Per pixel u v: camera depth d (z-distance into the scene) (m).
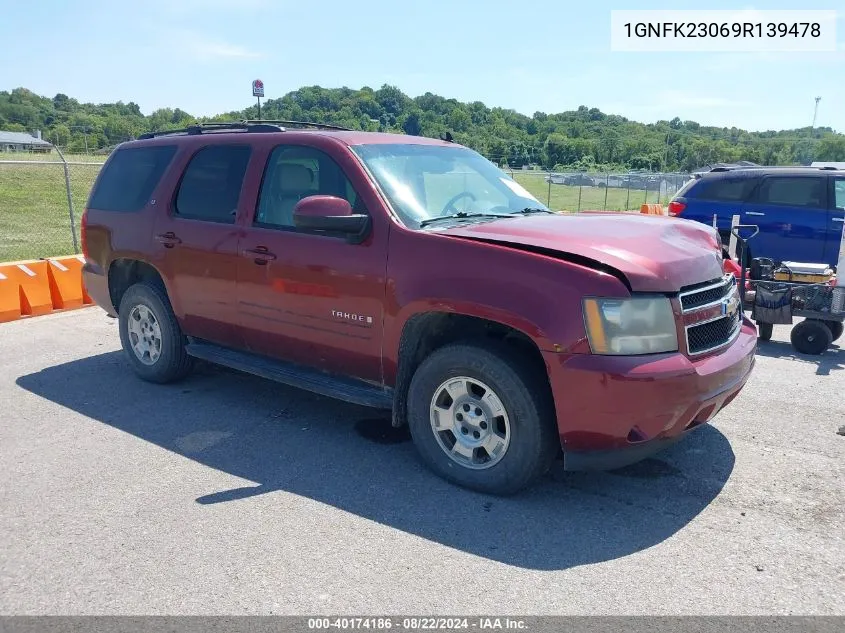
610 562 3.20
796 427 4.84
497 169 5.38
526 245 3.65
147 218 5.47
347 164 4.34
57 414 5.06
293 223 4.54
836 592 2.96
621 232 3.97
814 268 6.95
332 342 4.35
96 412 5.11
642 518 3.61
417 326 4.01
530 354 3.77
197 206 5.18
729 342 3.90
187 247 5.12
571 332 3.42
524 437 3.65
